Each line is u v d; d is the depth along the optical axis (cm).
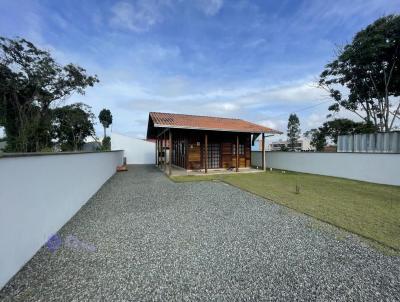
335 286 204
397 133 859
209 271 228
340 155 949
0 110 1452
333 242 297
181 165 1280
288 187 696
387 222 370
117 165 1234
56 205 333
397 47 1155
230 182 780
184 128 934
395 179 748
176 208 462
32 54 1516
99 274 222
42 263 242
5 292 193
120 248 279
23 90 1548
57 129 1859
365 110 1523
